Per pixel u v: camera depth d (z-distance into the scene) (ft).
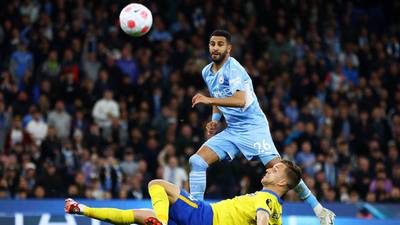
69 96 124.47
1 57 131.03
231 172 110.42
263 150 69.21
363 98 139.64
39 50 129.90
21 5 137.90
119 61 132.46
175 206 63.46
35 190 106.22
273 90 135.54
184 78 131.44
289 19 152.87
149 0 143.33
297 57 145.28
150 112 126.62
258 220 62.90
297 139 123.85
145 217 61.31
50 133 113.29
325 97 138.31
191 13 145.79
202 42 139.95
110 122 122.42
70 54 128.16
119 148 118.11
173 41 140.97
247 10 151.94
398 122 137.28
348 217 107.65
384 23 166.91
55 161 111.75
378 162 122.52
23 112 120.98
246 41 144.25
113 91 126.93
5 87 123.65
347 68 148.36
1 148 118.01
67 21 136.67
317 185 114.73
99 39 133.80
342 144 125.80
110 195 109.09
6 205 100.73
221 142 69.36
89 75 129.59
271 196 64.64
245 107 68.64
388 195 117.91
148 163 115.55
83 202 99.19
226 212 63.98
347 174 122.21
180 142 116.16
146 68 133.49
